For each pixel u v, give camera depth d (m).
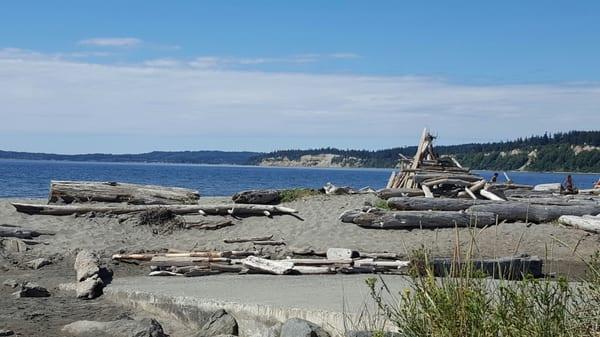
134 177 78.50
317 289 11.42
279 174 118.12
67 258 16.30
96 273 13.46
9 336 9.62
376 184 77.12
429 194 20.27
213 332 9.70
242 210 19.66
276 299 10.30
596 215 18.61
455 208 18.95
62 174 82.06
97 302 12.02
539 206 18.34
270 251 16.89
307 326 8.52
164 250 17.00
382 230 18.16
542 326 5.46
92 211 19.66
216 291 11.41
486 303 5.71
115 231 18.56
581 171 119.31
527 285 6.02
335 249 15.73
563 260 15.04
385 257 15.52
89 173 89.62
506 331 5.45
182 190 21.17
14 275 14.56
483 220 17.92
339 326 8.79
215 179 80.12
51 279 14.13
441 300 5.68
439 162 23.56
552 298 5.76
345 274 13.98
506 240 16.88
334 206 20.05
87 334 9.73
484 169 130.12
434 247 16.47
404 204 18.97
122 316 10.98
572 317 5.81
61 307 11.59
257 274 14.18
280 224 18.98
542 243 16.56
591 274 6.89
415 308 6.05
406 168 23.59
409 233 17.80
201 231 18.81
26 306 11.60
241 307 9.98
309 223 18.86
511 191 24.41
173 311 10.85
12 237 17.47
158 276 14.25
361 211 18.67
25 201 21.25
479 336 5.43
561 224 17.84
